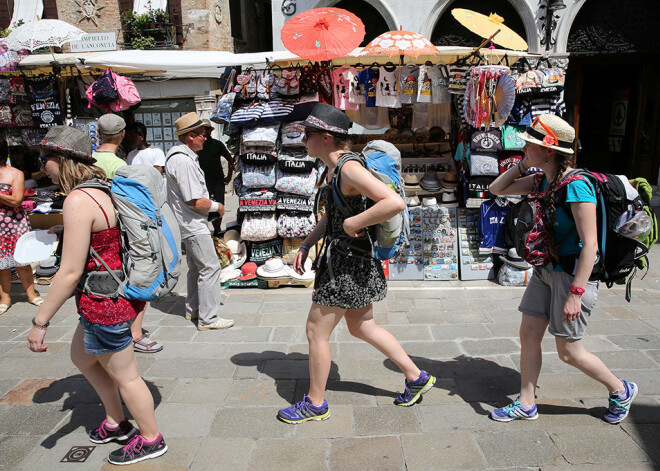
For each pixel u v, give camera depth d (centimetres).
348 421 279
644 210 252
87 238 213
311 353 271
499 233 512
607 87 1102
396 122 600
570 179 238
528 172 498
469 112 471
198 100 1129
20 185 455
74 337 244
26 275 482
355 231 237
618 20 970
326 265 260
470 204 512
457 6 985
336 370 338
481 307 450
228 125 510
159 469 240
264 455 251
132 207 222
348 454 250
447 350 366
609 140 1127
